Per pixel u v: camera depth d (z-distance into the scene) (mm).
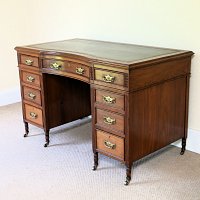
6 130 3291
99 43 2998
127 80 2152
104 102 2336
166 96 2457
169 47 2734
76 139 3057
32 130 3270
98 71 2314
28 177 2461
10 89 4090
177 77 2494
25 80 2965
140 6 2832
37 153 2812
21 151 2854
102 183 2357
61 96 2992
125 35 3014
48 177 2453
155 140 2469
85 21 3326
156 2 2719
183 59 2496
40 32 3893
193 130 2730
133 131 2275
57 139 3062
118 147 2340
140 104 2277
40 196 2234
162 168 2514
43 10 3760
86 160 2678
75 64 2508
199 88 2637
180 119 2631
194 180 2348
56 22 3654
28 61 2871
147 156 2693
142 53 2473
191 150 2771
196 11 2516
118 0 2975
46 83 2842
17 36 4016
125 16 2963
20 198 2221
